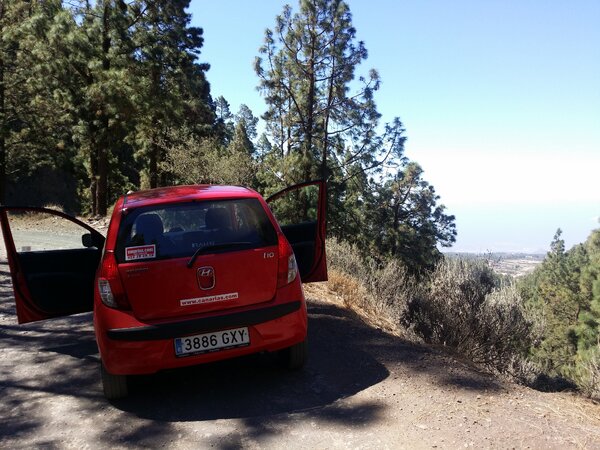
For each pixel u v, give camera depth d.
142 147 34.72
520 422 3.37
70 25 25.55
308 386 4.13
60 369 4.84
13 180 39.09
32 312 4.71
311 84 30.39
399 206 51.09
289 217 31.45
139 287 3.69
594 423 3.42
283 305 3.98
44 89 30.58
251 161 18.84
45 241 15.60
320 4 28.78
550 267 80.56
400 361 4.66
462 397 3.82
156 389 4.21
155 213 4.01
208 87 40.16
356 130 31.59
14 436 3.52
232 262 3.85
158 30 30.36
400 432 3.29
